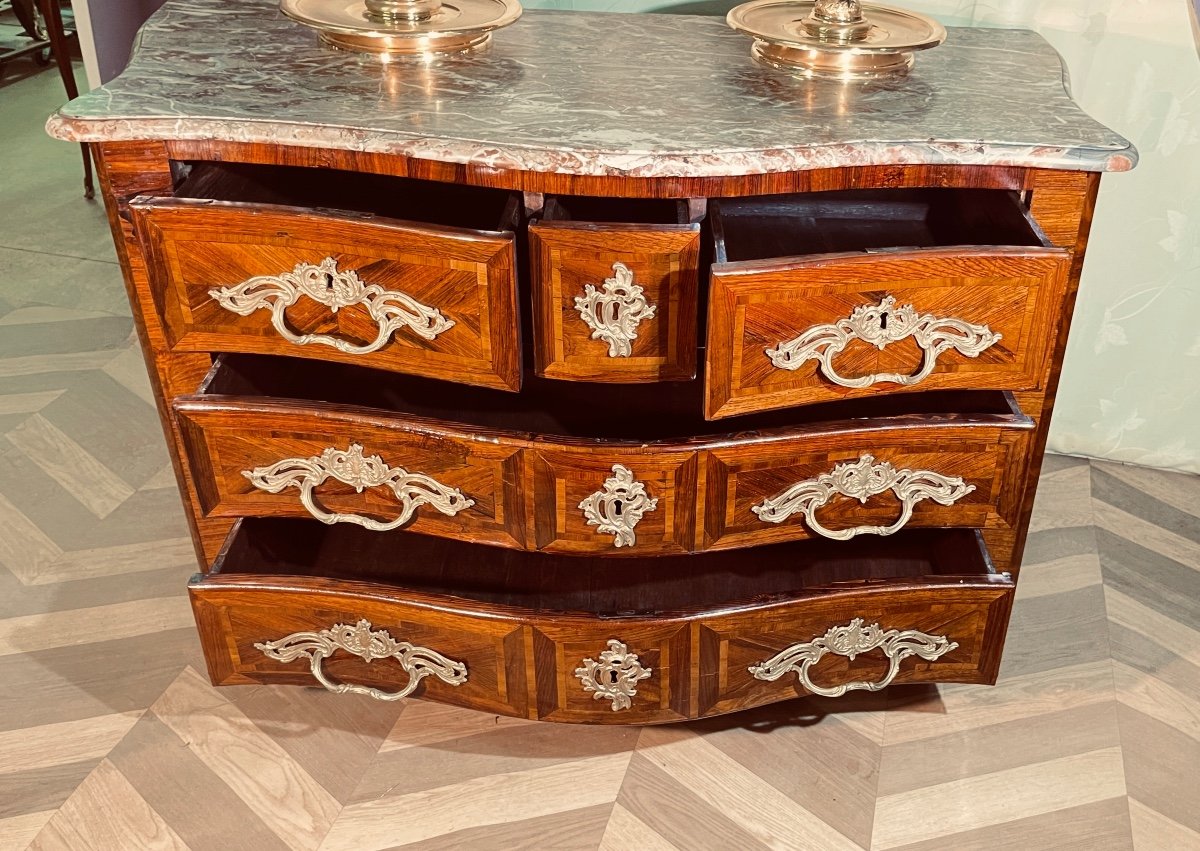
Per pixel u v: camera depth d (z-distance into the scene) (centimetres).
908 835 106
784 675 106
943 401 105
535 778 111
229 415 94
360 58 106
